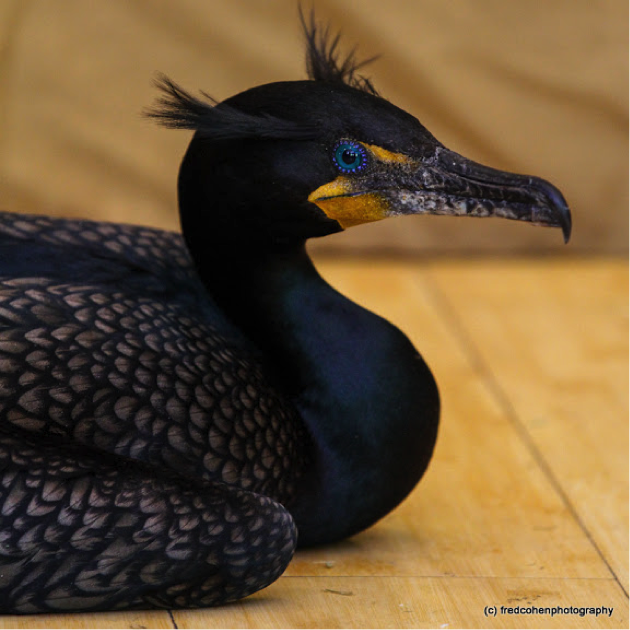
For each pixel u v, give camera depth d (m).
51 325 2.03
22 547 2.00
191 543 2.01
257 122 2.05
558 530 2.14
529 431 2.26
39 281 2.05
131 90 2.52
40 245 2.10
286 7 2.52
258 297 2.09
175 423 2.03
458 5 2.53
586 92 2.57
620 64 2.56
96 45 2.51
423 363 2.10
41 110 2.51
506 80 2.55
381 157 2.07
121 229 2.13
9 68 2.50
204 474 2.04
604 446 2.24
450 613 2.06
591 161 2.61
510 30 2.53
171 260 2.12
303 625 2.04
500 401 2.30
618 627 2.05
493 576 2.09
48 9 2.50
